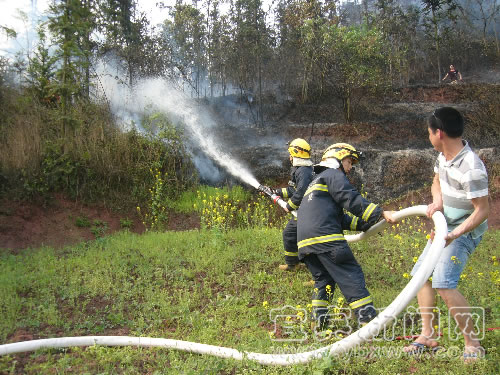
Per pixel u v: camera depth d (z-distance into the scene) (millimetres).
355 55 11641
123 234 6902
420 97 14273
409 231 7074
